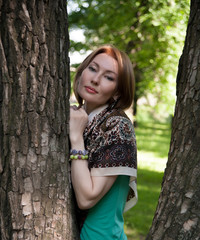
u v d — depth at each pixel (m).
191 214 1.47
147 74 8.49
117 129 1.66
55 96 1.51
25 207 1.45
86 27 8.56
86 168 1.63
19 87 1.42
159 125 23.73
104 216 1.71
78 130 1.67
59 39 1.51
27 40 1.41
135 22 7.62
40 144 1.48
